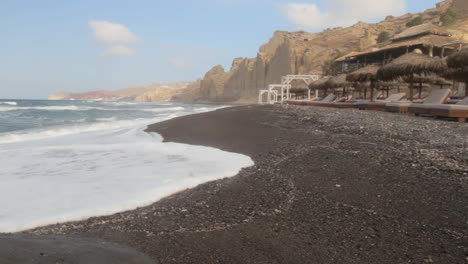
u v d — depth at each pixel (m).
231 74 144.88
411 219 2.60
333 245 2.18
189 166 4.66
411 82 14.69
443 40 38.94
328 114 12.33
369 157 4.78
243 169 4.47
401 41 44.62
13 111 22.92
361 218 2.64
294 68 96.44
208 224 2.58
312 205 2.97
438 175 3.75
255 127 9.26
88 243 2.19
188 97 186.38
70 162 5.14
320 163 4.55
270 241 2.26
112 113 22.39
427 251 2.08
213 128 9.21
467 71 10.81
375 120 9.71
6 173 4.38
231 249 2.14
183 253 2.09
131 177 4.06
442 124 8.52
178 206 3.03
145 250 2.12
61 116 19.12
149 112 24.19
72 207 2.95
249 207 2.96
